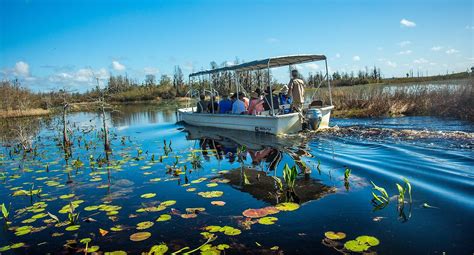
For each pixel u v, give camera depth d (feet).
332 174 20.04
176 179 21.02
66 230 14.26
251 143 31.37
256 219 14.23
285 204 15.70
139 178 21.76
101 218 15.35
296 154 25.81
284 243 12.08
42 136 47.85
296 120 33.94
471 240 11.51
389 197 15.88
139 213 15.69
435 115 42.37
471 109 38.75
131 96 174.19
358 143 27.96
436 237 11.87
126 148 33.68
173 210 15.78
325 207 15.10
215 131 41.91
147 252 12.03
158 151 31.14
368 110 48.91
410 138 28.17
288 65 40.32
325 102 57.26
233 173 21.77
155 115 79.30
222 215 14.87
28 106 104.12
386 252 11.05
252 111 37.14
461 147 23.90
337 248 11.51
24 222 15.40
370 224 13.17
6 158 31.83
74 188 20.33
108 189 19.71
